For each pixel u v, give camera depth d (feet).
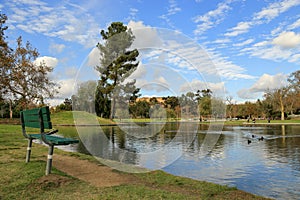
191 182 14.42
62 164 17.54
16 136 36.58
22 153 21.01
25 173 13.47
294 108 158.51
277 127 90.12
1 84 54.08
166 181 14.39
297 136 53.06
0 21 52.37
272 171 20.54
